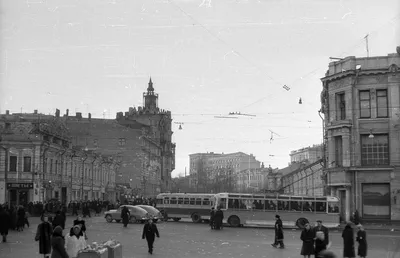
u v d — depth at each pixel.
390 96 47.00
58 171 65.69
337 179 48.31
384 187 46.78
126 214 41.47
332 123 49.28
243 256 23.23
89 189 79.25
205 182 143.62
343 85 49.00
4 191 57.62
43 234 19.06
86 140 105.69
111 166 95.06
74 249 16.98
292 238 34.44
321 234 16.41
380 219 46.50
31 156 58.91
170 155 144.12
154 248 26.33
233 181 157.12
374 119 47.34
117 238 31.47
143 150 109.50
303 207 45.47
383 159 47.09
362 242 20.75
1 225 27.22
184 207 51.84
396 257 23.42
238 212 46.59
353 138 47.94
